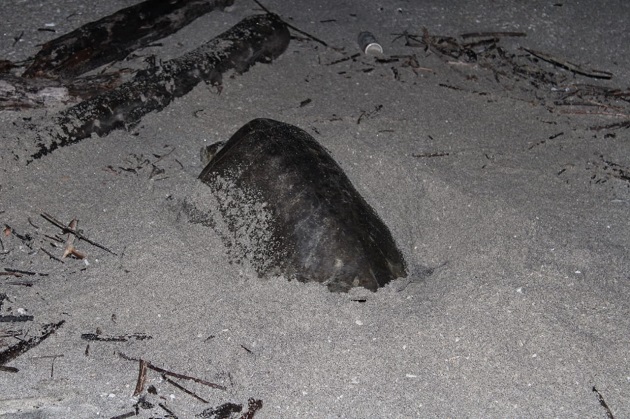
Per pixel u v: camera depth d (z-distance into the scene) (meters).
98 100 6.27
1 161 5.61
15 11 7.88
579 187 6.23
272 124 5.32
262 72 7.30
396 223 5.51
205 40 7.66
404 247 5.30
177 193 5.59
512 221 5.57
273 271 4.77
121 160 5.96
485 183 6.08
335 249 4.69
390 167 6.03
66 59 6.80
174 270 4.84
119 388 4.14
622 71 8.31
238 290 4.76
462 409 4.13
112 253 5.00
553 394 4.23
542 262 5.15
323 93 7.15
